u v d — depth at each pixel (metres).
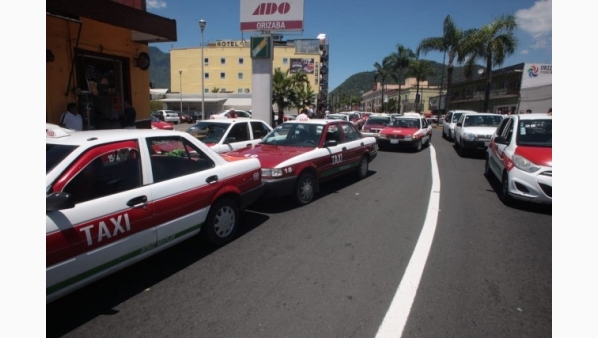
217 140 7.88
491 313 3.05
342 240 4.68
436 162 11.85
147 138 3.64
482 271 3.82
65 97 8.66
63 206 2.61
